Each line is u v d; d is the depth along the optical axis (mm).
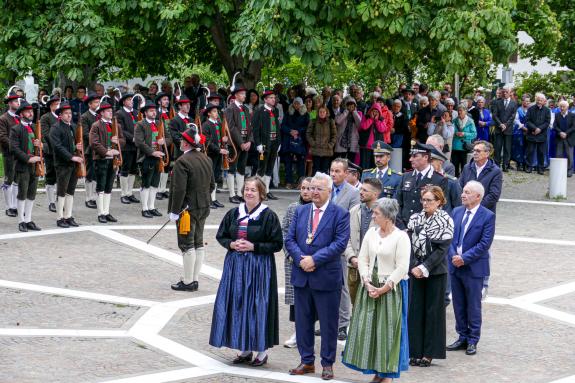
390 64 22594
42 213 19906
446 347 11547
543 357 11289
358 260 10102
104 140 18922
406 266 9852
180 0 22859
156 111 20672
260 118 22203
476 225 11438
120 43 24125
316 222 10273
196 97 24656
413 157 12852
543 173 29250
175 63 29078
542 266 16391
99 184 18984
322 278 10109
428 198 10844
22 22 23078
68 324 12016
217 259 16266
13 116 19062
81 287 13984
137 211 20594
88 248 16703
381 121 24750
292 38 21469
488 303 13852
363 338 9883
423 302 10875
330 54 21625
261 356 10633
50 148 19703
